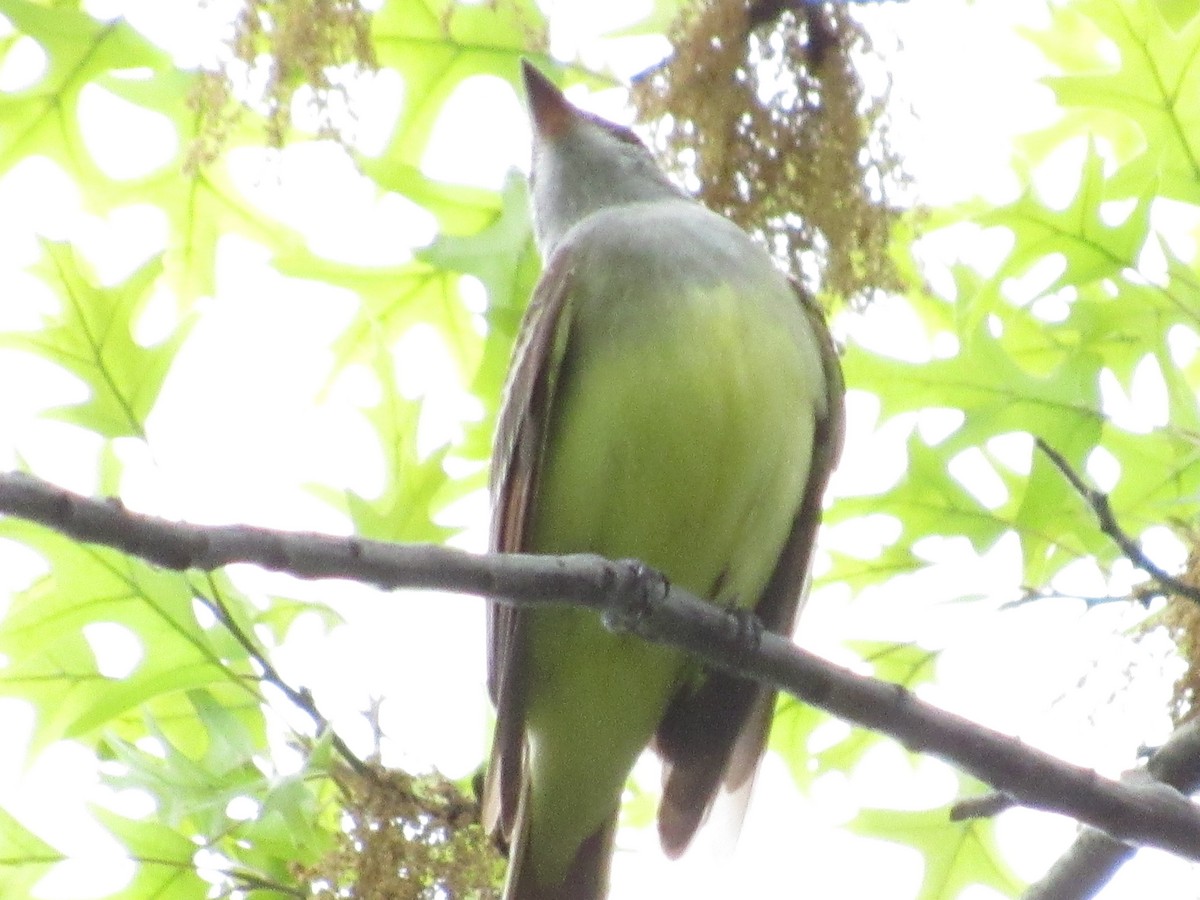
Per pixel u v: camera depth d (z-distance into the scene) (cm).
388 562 708
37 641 1020
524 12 1195
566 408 970
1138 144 1223
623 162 1154
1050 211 1117
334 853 925
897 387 1128
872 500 1120
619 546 962
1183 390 1087
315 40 1008
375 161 1198
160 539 653
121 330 1035
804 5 1031
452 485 1160
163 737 985
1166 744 926
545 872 995
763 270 995
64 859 998
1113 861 938
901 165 1031
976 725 846
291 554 682
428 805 932
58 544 1017
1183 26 1216
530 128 1178
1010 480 1130
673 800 1003
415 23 1205
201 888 987
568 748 997
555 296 971
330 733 946
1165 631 978
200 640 1008
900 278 1058
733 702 998
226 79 1025
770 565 990
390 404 1087
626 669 978
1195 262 1184
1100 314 1116
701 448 944
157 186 1211
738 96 1027
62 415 1027
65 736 994
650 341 953
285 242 1227
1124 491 1107
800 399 977
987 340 1123
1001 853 1107
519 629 955
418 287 1223
